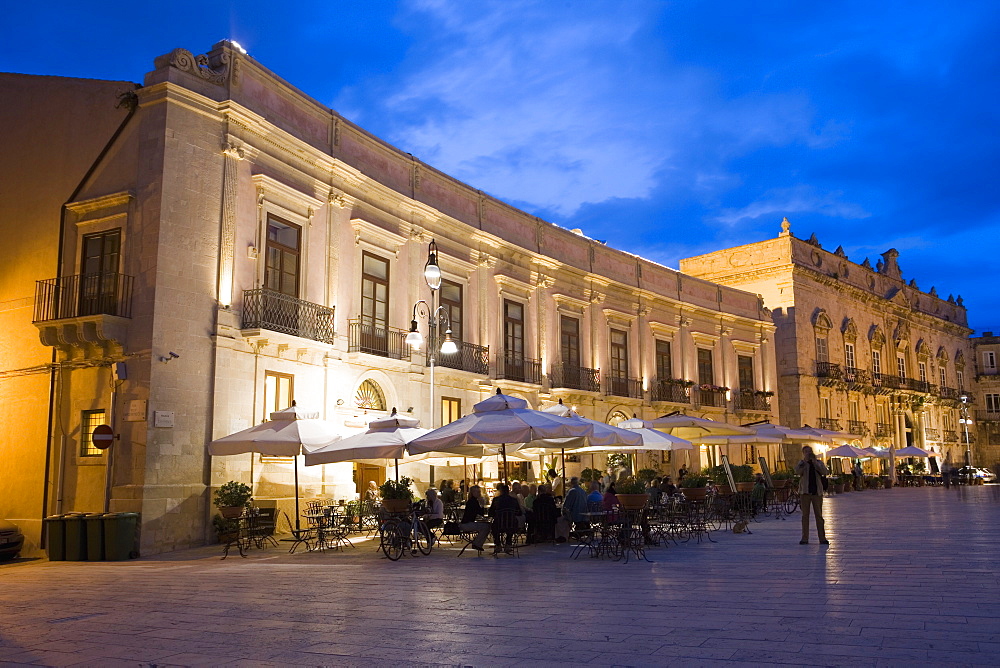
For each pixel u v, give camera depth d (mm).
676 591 9125
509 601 8695
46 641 7113
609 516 13172
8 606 9164
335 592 9680
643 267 35656
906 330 58344
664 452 34812
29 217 19375
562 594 9117
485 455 19266
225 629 7445
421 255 24328
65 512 17078
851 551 12828
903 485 49156
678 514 16094
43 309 18125
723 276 47906
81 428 17234
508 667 5789
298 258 20188
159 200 17031
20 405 18484
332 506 17812
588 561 12656
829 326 48125
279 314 18797
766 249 46438
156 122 17469
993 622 7008
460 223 25672
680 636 6645
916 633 6586
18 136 19984
